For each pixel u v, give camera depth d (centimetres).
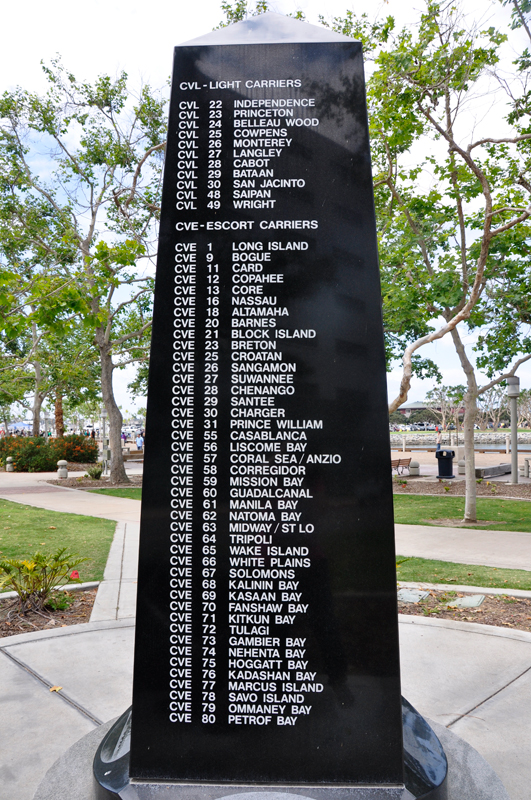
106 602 535
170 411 229
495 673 367
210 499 225
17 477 2392
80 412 6391
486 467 2120
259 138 235
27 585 517
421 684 351
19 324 768
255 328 229
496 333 1350
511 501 1387
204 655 220
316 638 218
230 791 206
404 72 768
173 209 235
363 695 214
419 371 1598
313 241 230
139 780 213
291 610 220
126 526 1005
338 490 222
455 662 385
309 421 225
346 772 211
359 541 220
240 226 232
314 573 221
